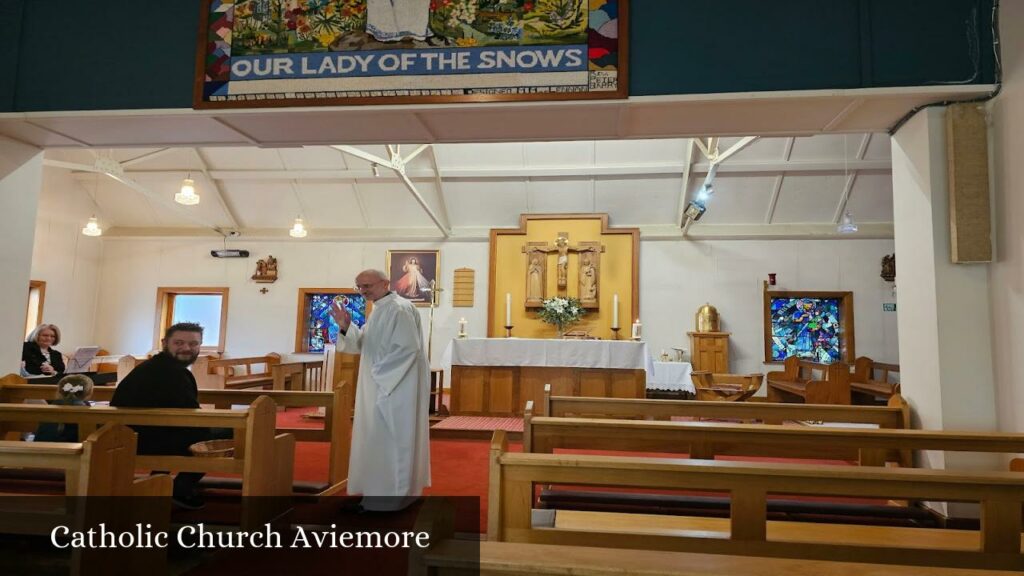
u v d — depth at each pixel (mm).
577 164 10445
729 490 2021
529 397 7445
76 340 11812
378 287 4121
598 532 2053
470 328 11266
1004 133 3686
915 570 1270
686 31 4059
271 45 4309
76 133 4766
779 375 9797
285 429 4605
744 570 1246
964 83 3814
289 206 11602
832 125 4402
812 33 3969
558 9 4129
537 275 10734
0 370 4809
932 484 1967
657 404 4164
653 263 10961
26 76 4500
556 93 4062
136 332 12102
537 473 2021
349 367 7781
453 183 10906
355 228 11766
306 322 11883
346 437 4719
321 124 4496
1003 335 3676
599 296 10789
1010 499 1955
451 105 4129
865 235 10453
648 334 10820
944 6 3895
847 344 10438
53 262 11398
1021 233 3533
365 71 4219
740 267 10797
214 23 4367
